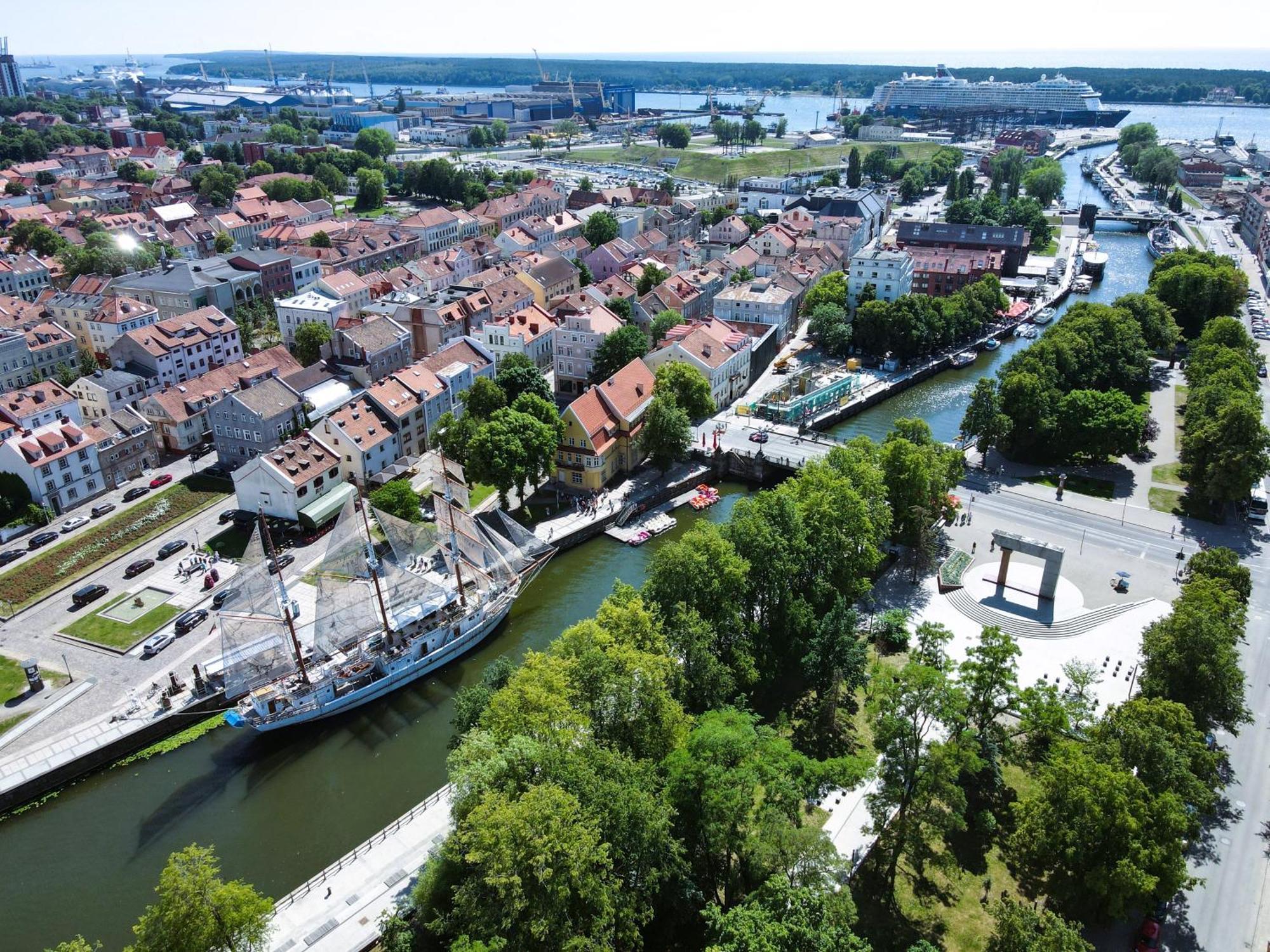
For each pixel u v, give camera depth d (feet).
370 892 269.03
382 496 466.70
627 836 234.58
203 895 210.59
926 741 297.94
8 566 439.22
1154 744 256.11
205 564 442.91
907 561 441.27
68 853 295.89
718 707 309.63
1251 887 260.42
